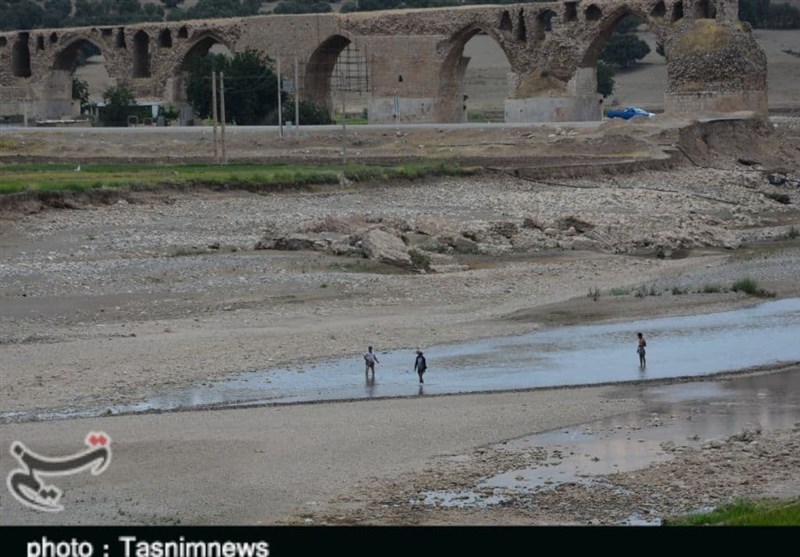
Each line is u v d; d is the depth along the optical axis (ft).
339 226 388.98
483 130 642.63
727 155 618.03
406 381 225.15
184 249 366.63
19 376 226.17
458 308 290.15
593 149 593.01
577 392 217.77
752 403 208.95
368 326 269.64
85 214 423.64
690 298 301.22
